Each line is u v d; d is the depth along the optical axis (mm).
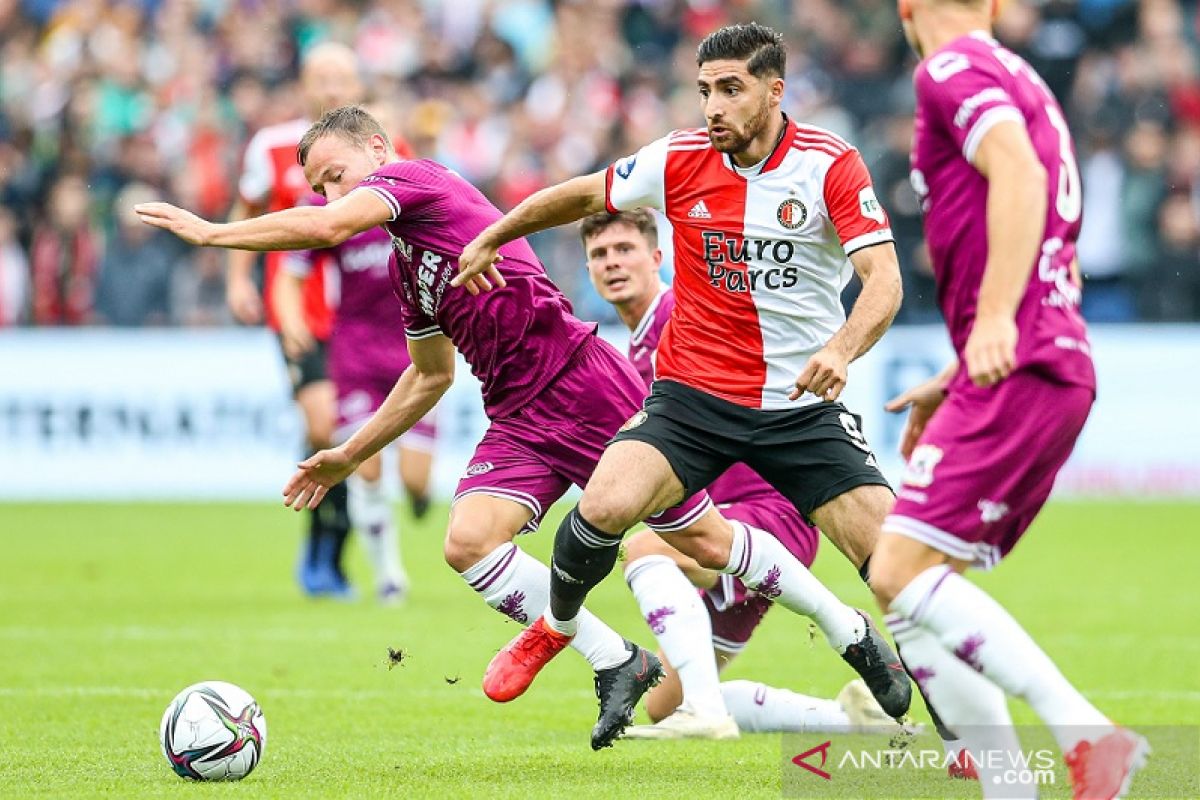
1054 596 42812
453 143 73500
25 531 59062
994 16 17922
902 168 66250
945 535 16812
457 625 37281
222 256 69562
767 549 22156
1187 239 67938
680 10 78062
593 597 42906
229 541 56438
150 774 20734
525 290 23016
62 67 79188
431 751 23000
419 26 80562
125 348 68625
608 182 21484
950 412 17031
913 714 25781
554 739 24156
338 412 41531
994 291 16016
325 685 29281
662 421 21250
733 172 21000
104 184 72062
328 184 22844
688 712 23969
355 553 57438
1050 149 17016
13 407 69188
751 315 21203
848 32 75312
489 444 23516
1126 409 67875
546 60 80250
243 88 74688
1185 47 75375
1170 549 53562
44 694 27953
